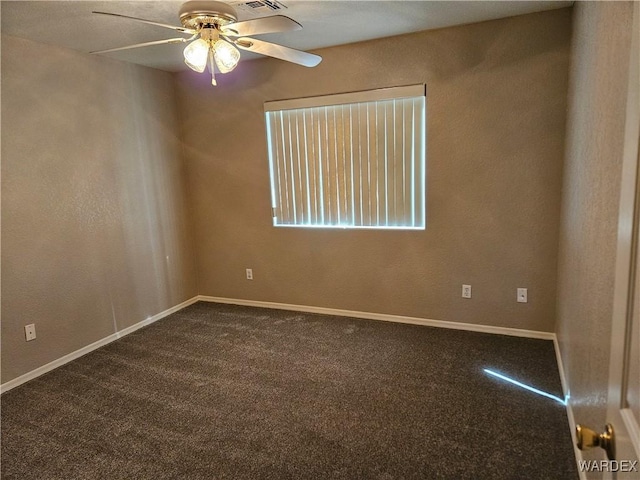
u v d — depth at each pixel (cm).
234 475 190
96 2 228
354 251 373
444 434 211
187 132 419
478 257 329
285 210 396
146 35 284
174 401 253
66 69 308
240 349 323
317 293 397
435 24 296
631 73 72
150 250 390
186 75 405
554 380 259
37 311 295
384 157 346
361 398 247
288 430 220
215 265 441
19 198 281
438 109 319
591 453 146
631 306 68
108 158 344
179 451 207
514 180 307
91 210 331
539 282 313
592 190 169
